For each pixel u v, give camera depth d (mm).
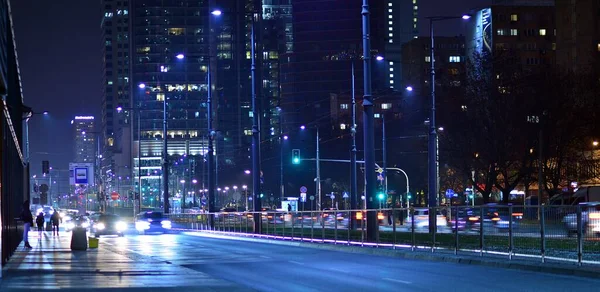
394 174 134625
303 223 54594
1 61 26250
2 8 29156
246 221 66250
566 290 22688
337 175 138375
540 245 30609
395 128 137875
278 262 36062
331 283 25922
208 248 49094
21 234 58031
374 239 44375
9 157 36000
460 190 105375
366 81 44312
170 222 83625
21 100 54406
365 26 44156
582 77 82000
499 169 79062
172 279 27125
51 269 31703
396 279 26938
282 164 134625
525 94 78812
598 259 27828
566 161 81250
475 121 79562
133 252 44562
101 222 73875
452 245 36719
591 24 146625
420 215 39562
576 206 28797
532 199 80750
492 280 25953
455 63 90562
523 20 195375
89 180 82000
